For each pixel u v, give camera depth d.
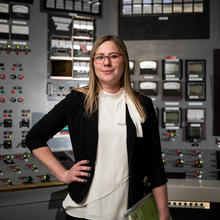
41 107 2.33
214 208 2.36
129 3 2.62
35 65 2.32
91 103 1.22
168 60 2.57
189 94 2.55
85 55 2.49
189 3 2.58
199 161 2.42
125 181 1.19
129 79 1.31
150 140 1.30
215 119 2.52
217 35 2.57
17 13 2.25
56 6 2.39
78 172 1.18
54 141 2.36
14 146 2.23
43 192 1.99
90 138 1.19
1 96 2.21
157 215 1.28
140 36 2.62
